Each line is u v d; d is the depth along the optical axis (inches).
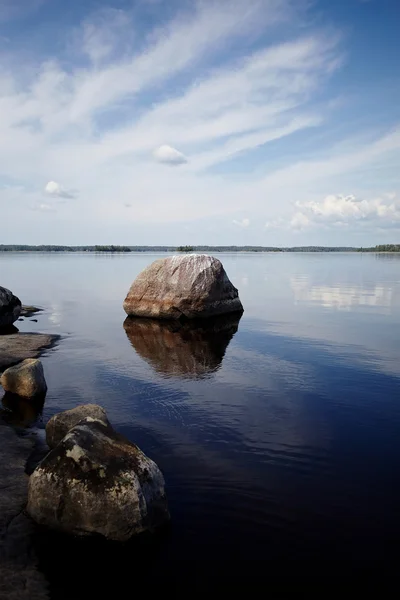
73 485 199.8
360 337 652.7
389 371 470.9
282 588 173.6
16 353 546.9
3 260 3941.9
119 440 225.5
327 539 200.8
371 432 316.8
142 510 199.6
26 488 236.5
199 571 182.5
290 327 744.3
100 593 170.6
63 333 700.0
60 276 1958.7
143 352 573.0
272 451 286.4
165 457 277.4
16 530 200.5
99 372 474.6
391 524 211.5
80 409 295.1
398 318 823.1
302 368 487.2
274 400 384.2
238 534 203.9
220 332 714.2
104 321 824.3
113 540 194.5
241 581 177.2
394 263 3390.7
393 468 265.0
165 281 853.8
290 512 220.1
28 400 386.6
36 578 175.8
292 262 3732.8
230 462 271.1
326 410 359.9
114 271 2340.1
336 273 2160.4
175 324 795.4
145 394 401.4
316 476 255.0
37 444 297.6
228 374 466.9
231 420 339.0
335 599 168.4
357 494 236.7
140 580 177.5
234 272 2262.6
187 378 452.8
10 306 769.6
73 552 190.5
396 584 175.5
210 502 227.9
